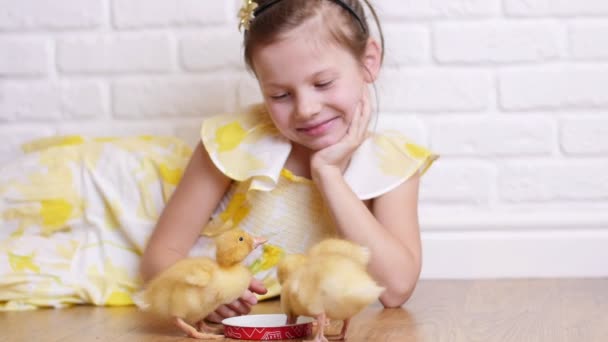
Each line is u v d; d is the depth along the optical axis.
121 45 2.39
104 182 2.07
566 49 2.29
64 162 2.11
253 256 1.92
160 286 1.45
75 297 1.94
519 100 2.30
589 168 2.29
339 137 1.77
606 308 1.72
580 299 1.87
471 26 2.30
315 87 1.72
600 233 2.27
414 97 2.31
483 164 2.31
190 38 2.37
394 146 1.91
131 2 2.39
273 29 1.71
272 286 1.92
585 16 2.28
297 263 1.42
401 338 1.43
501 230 2.29
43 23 2.42
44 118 2.44
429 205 2.32
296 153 1.90
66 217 2.06
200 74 2.37
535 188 2.30
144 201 2.05
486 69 2.30
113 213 2.04
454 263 2.30
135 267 2.00
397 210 1.84
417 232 1.85
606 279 2.23
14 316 1.79
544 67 2.29
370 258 1.69
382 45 1.94
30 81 2.43
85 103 2.42
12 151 2.42
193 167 1.94
